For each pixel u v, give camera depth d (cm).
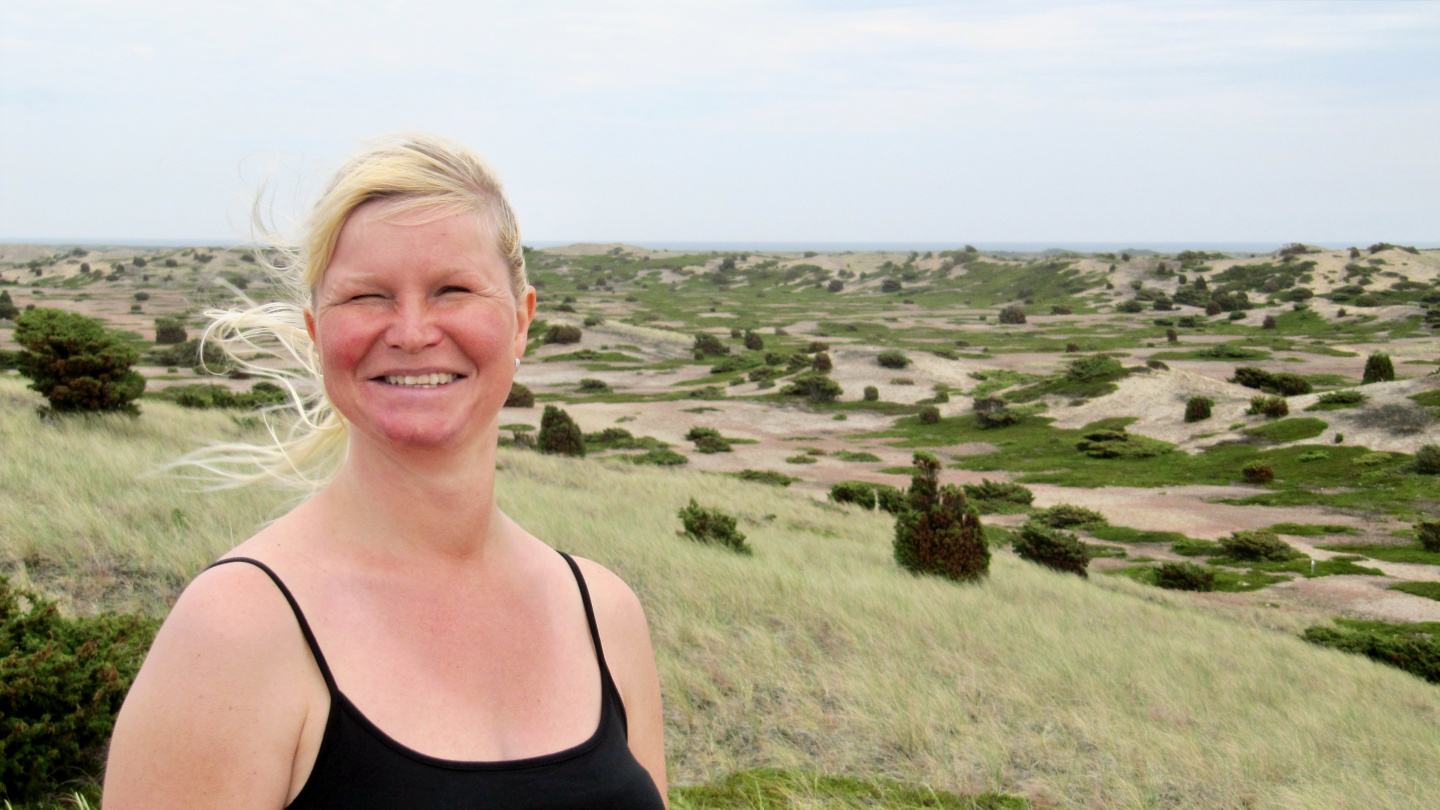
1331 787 600
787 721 596
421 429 87
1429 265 10300
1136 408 4891
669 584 888
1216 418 4578
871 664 723
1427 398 4141
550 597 105
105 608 602
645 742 113
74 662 407
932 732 593
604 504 1557
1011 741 609
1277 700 881
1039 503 3528
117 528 724
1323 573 2539
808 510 2302
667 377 6412
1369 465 3719
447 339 89
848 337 8500
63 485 853
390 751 82
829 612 853
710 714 600
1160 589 2231
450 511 93
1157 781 567
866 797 495
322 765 81
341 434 107
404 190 89
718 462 4044
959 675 737
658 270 15438
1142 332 8594
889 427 5000
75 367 1497
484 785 85
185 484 895
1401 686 1191
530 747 92
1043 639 927
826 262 16188
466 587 95
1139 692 794
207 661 77
